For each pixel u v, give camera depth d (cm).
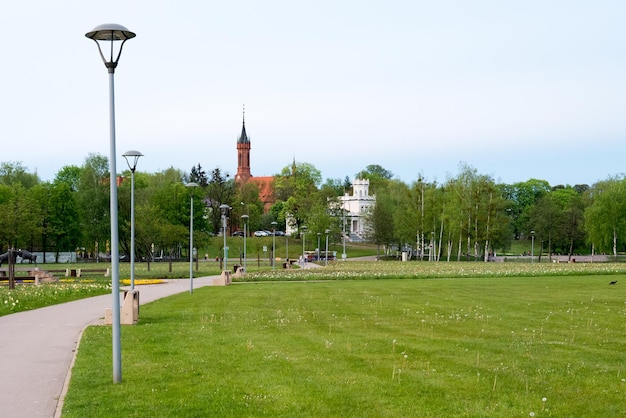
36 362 1697
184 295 3909
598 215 10169
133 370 1548
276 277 5594
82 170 12419
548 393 1355
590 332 2220
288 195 16975
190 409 1221
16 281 5394
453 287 4409
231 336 2092
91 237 10594
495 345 1922
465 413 1205
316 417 1180
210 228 12238
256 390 1359
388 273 5956
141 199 11212
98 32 1417
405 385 1408
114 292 1438
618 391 1380
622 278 5303
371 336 2100
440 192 10694
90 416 1175
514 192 17512
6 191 9694
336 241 14150
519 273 5825
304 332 2197
